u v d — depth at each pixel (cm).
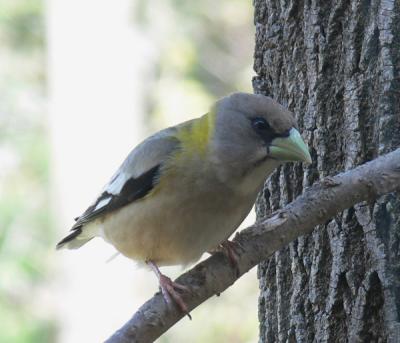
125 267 2852
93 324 2803
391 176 896
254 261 935
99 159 2970
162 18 3152
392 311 942
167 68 3097
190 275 937
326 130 1017
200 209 1045
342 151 1009
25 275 2691
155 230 1070
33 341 2655
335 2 1014
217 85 3158
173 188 1047
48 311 2725
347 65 1000
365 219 963
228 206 1047
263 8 1104
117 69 3025
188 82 3022
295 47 1059
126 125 3011
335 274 984
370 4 987
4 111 3059
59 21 3011
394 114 966
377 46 980
